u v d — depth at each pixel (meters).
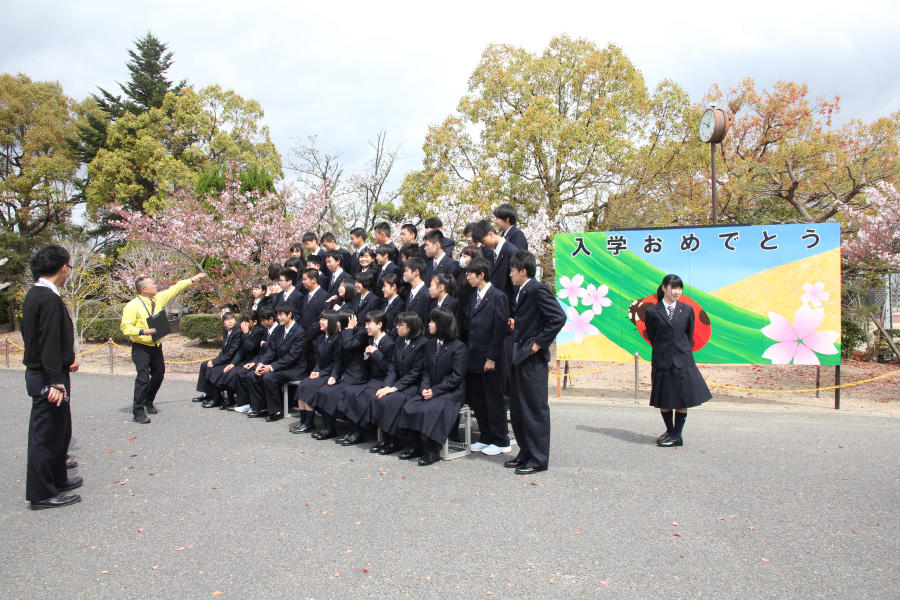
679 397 5.57
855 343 13.15
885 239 11.62
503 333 5.48
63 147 26.25
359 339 6.20
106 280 16.83
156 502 4.29
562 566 3.22
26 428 6.77
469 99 19.09
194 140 25.55
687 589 2.96
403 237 7.21
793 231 7.96
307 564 3.27
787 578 3.06
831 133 18.70
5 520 3.99
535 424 4.94
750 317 8.12
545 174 18.06
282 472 4.98
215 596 2.93
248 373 7.44
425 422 5.16
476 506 4.16
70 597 2.95
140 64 29.52
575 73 18.38
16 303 21.39
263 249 13.38
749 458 5.29
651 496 4.32
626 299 8.56
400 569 3.20
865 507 4.07
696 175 18.59
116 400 8.46
